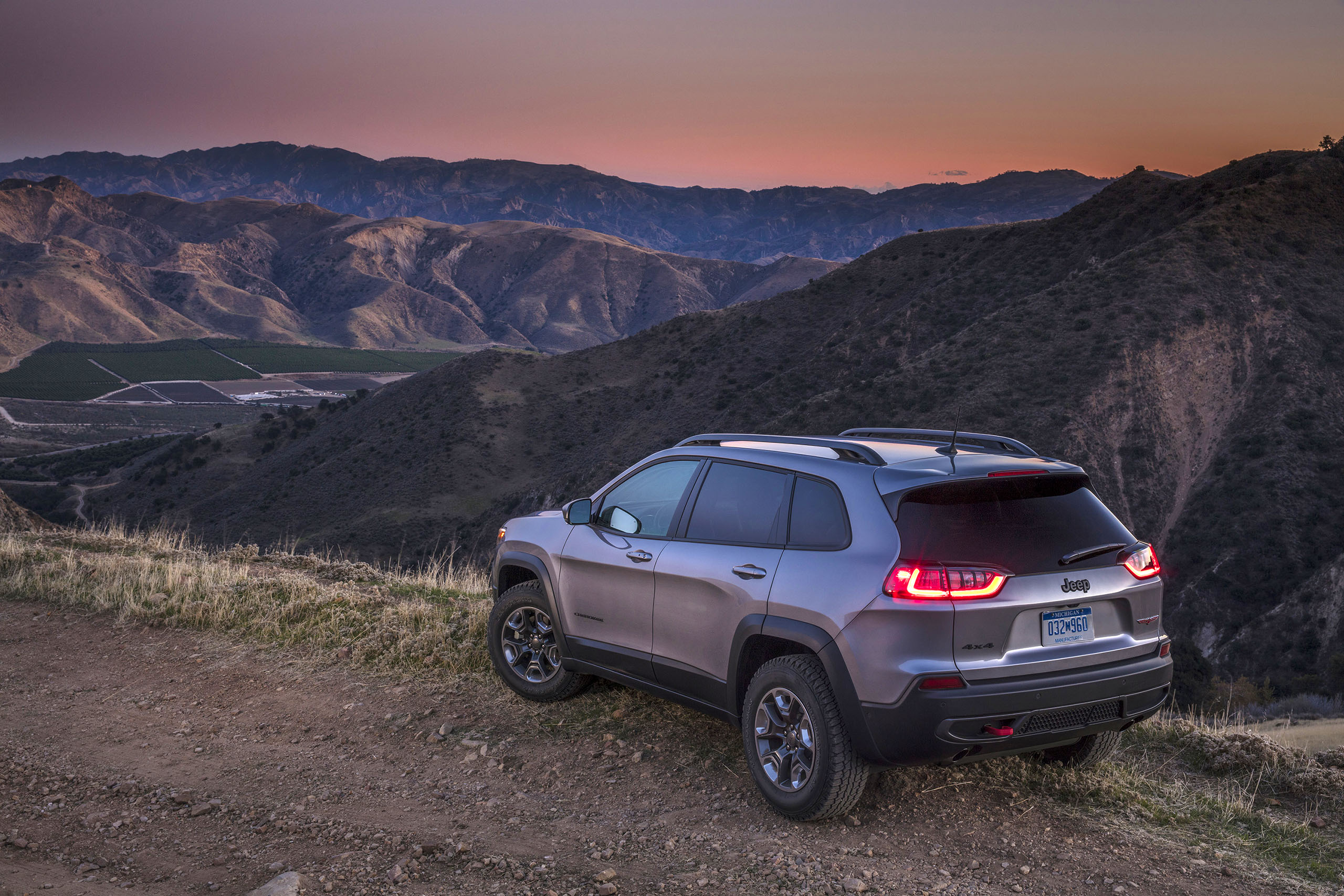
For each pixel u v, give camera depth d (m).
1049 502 3.64
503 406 134.12
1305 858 3.41
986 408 69.00
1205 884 3.19
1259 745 4.49
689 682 4.23
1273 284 77.44
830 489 3.75
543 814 3.95
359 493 123.88
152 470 160.25
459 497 115.31
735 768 4.30
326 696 5.59
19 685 6.15
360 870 3.49
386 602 7.50
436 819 3.95
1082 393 68.75
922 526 3.41
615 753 4.54
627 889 3.25
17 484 181.75
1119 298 77.38
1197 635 56.00
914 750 3.32
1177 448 67.62
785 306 135.50
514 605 5.30
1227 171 108.88
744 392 115.94
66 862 3.73
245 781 4.48
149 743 5.06
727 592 3.96
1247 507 61.56
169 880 3.53
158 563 9.34
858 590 3.43
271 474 143.38
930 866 3.34
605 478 98.31
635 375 138.12
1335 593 51.62
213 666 6.27
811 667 3.64
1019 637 3.39
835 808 3.59
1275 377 70.31
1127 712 3.57
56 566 9.09
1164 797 4.03
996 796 3.93
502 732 4.88
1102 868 3.32
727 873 3.33
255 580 8.22
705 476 4.38
